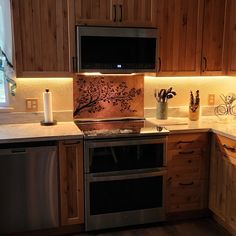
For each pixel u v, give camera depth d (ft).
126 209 8.97
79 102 10.06
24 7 8.36
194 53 9.84
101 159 8.53
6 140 7.62
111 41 8.76
